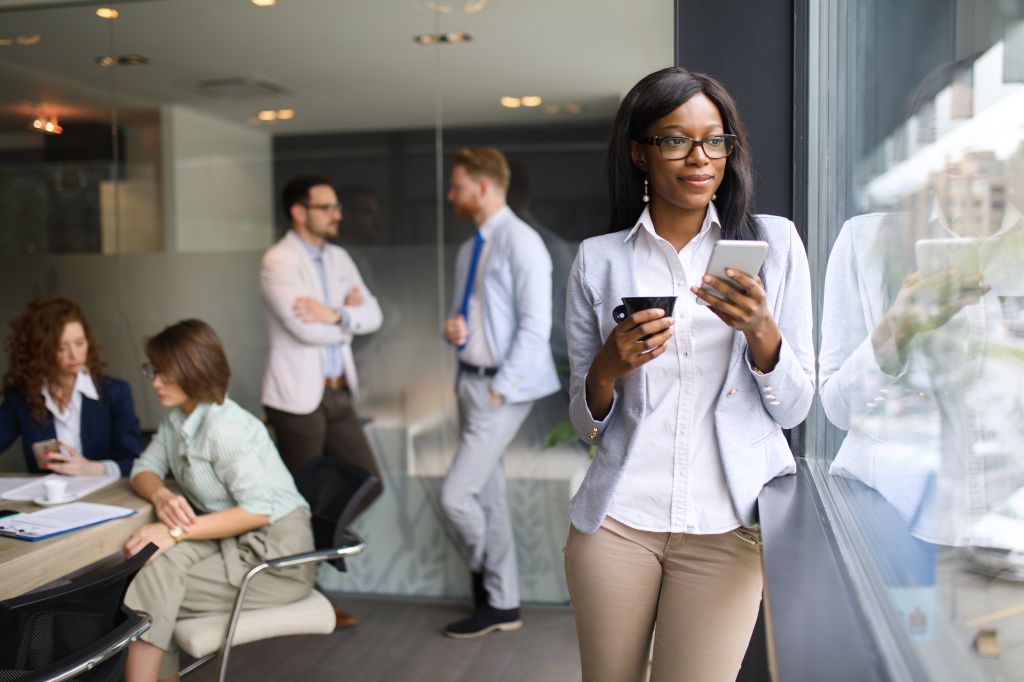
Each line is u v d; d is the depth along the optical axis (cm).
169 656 254
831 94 191
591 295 176
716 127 162
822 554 139
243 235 404
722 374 169
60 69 411
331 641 359
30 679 178
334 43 390
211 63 401
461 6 378
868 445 146
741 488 167
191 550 259
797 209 210
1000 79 85
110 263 414
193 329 276
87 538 234
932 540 102
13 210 420
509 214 382
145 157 409
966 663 87
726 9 212
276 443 405
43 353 324
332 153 396
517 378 375
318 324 399
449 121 386
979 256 90
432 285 391
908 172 122
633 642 180
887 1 138
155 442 290
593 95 374
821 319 199
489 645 353
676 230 172
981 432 88
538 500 383
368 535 406
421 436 397
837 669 106
